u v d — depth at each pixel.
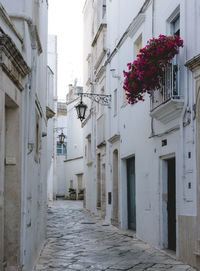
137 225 12.82
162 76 9.42
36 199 8.86
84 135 27.50
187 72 8.62
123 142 15.09
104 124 18.88
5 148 6.26
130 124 13.98
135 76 9.52
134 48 13.63
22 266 6.36
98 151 21.09
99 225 17.08
